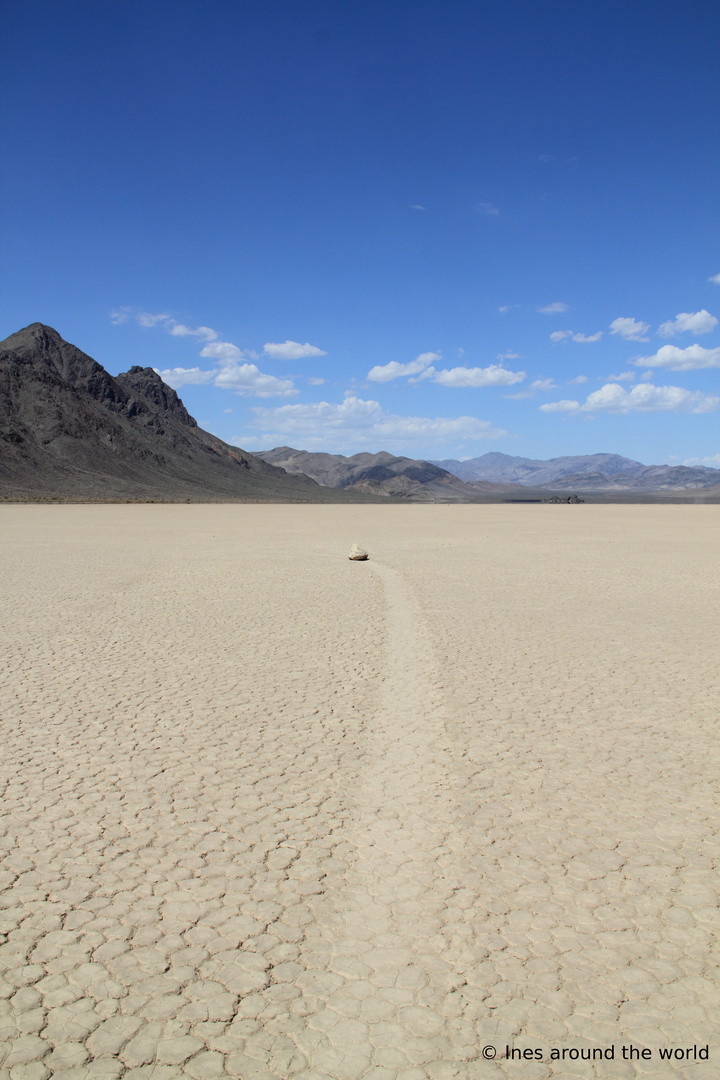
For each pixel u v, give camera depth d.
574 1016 3.46
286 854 4.95
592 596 16.62
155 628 12.72
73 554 26.73
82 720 7.71
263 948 3.94
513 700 8.47
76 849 5.02
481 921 4.18
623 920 4.21
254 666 10.02
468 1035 3.33
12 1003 3.54
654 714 7.98
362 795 5.89
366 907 4.32
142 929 4.11
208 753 6.79
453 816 5.52
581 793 5.95
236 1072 3.12
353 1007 3.51
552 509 106.19
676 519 64.44
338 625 13.05
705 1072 3.12
